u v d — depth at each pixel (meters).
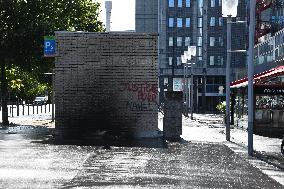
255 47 48.41
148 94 25.03
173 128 24.39
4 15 32.91
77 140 21.98
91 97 25.09
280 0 44.94
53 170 12.47
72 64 25.17
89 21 42.25
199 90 97.38
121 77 25.08
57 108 25.12
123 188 9.96
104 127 25.06
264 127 26.94
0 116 44.53
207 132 28.58
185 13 99.19
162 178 11.45
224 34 97.50
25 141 20.81
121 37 25.05
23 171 12.20
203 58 97.75
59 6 36.28
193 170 13.02
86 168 12.95
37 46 32.53
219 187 10.43
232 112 36.94
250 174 12.55
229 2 22.86
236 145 20.66
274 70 26.12
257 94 26.69
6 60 35.00
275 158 16.16
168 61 99.12
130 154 16.64
